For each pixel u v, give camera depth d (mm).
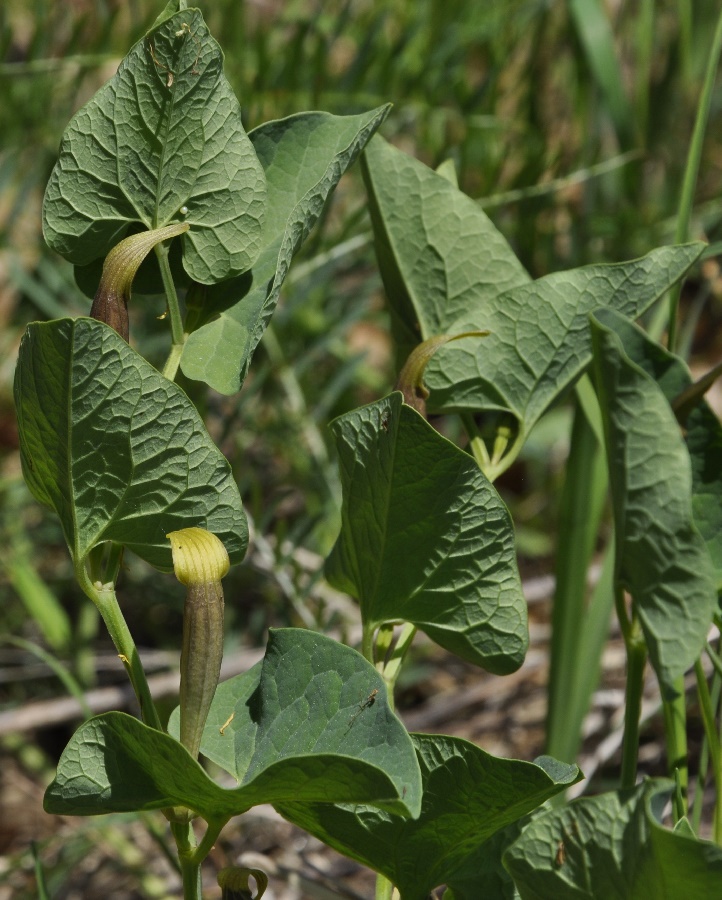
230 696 569
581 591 750
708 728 593
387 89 1156
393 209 628
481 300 633
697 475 584
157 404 536
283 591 1049
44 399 534
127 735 535
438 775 557
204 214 568
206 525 551
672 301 664
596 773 1007
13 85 1154
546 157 1172
